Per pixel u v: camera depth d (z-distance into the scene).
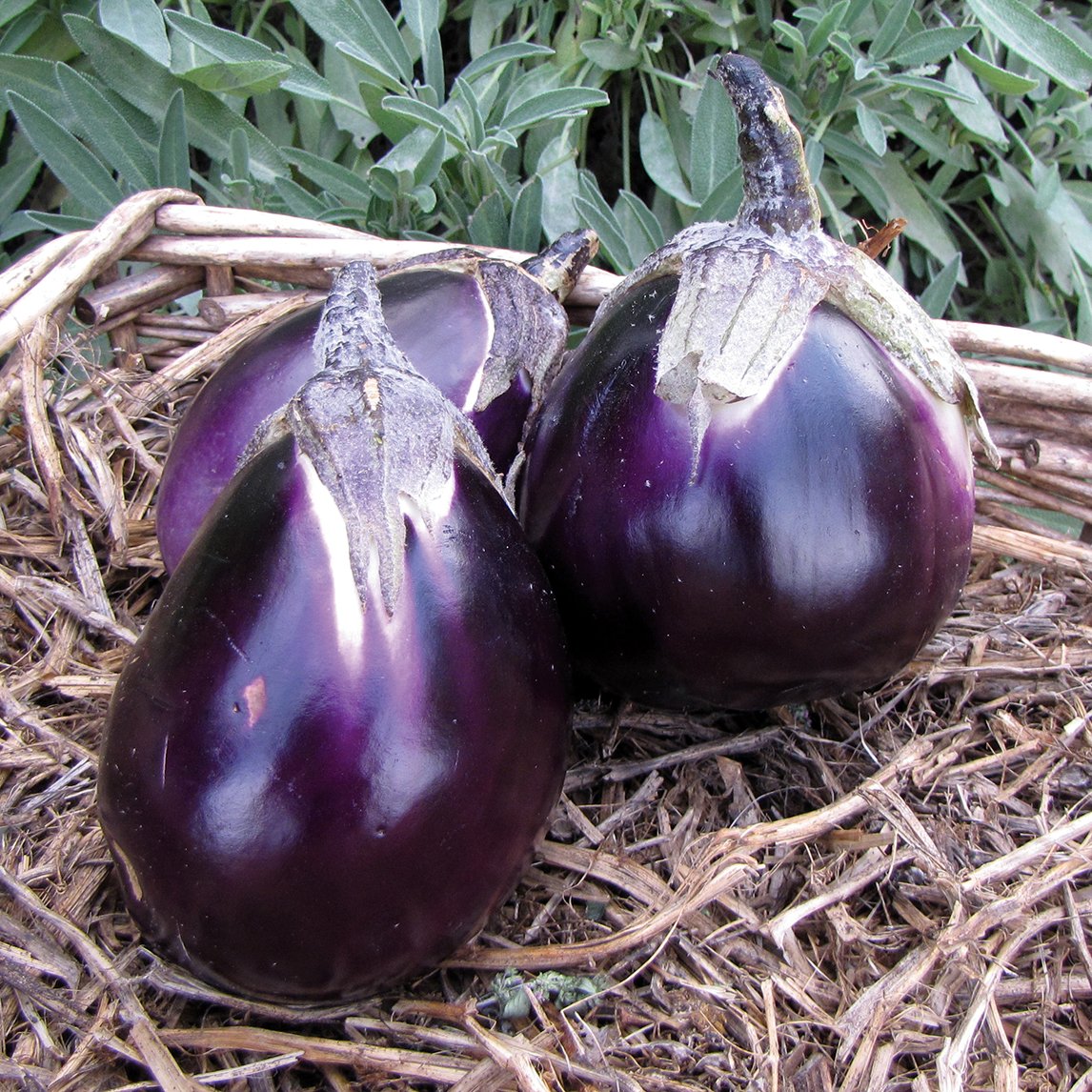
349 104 0.68
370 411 0.33
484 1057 0.36
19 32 0.71
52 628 0.49
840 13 0.63
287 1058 0.35
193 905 0.33
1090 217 0.77
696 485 0.37
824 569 0.37
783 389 0.37
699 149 0.66
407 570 0.33
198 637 0.33
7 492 0.54
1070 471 0.53
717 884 0.38
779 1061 0.36
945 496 0.39
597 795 0.45
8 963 0.37
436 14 0.65
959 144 0.76
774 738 0.45
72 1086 0.35
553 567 0.40
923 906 0.41
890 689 0.48
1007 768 0.45
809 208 0.38
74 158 0.63
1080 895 0.41
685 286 0.38
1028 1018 0.38
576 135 0.74
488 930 0.40
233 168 0.66
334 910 0.33
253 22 0.76
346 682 0.32
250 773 0.32
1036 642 0.51
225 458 0.43
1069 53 0.64
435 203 0.68
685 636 0.38
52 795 0.42
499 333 0.44
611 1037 0.37
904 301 0.39
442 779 0.33
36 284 0.53
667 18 0.71
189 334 0.58
